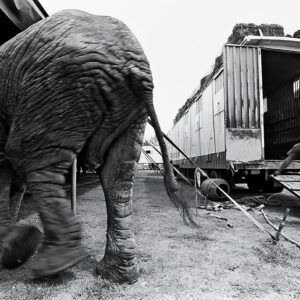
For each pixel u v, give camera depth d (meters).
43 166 2.21
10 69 2.33
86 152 2.41
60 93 2.15
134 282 2.62
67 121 2.18
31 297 2.39
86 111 2.20
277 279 2.87
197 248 3.84
